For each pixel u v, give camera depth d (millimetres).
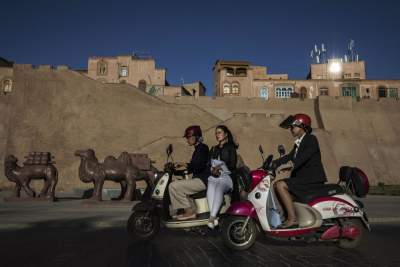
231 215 5176
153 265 4211
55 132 37094
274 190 5188
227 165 5523
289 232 4988
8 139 36281
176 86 51375
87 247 5348
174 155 30609
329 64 57719
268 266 4156
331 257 4645
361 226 5207
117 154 36281
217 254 4832
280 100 45469
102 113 38656
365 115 44906
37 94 38688
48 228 7340
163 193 5676
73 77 39875
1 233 6715
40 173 14805
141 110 39438
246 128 36781
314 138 5145
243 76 52656
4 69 45156
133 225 5812
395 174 40812
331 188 5223
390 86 51438
